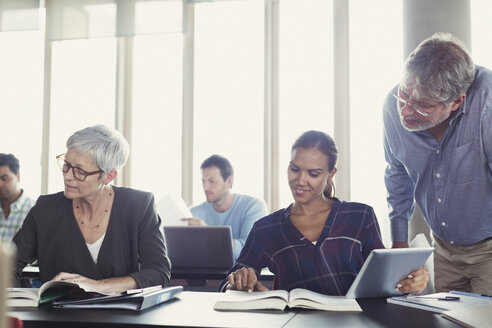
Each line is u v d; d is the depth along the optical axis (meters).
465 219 2.06
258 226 1.87
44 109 4.84
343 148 4.31
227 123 4.55
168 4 4.58
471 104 1.94
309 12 4.48
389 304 1.40
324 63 4.42
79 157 1.73
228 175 3.46
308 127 4.42
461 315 1.15
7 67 4.87
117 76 4.76
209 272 2.54
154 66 4.74
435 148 2.05
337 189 4.30
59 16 4.77
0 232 3.39
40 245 1.82
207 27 4.64
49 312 1.26
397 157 2.19
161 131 4.70
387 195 2.33
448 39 1.87
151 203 1.90
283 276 1.79
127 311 1.28
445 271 2.19
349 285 1.74
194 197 4.59
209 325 1.10
